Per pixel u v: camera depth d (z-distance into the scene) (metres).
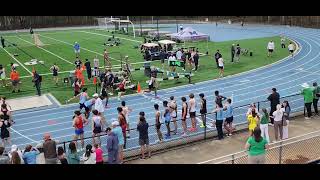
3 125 17.97
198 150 16.02
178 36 42.03
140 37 58.75
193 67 34.97
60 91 28.45
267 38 54.31
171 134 18.38
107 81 27.36
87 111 20.64
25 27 79.62
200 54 41.53
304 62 36.59
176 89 28.11
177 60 32.47
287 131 16.69
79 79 28.41
